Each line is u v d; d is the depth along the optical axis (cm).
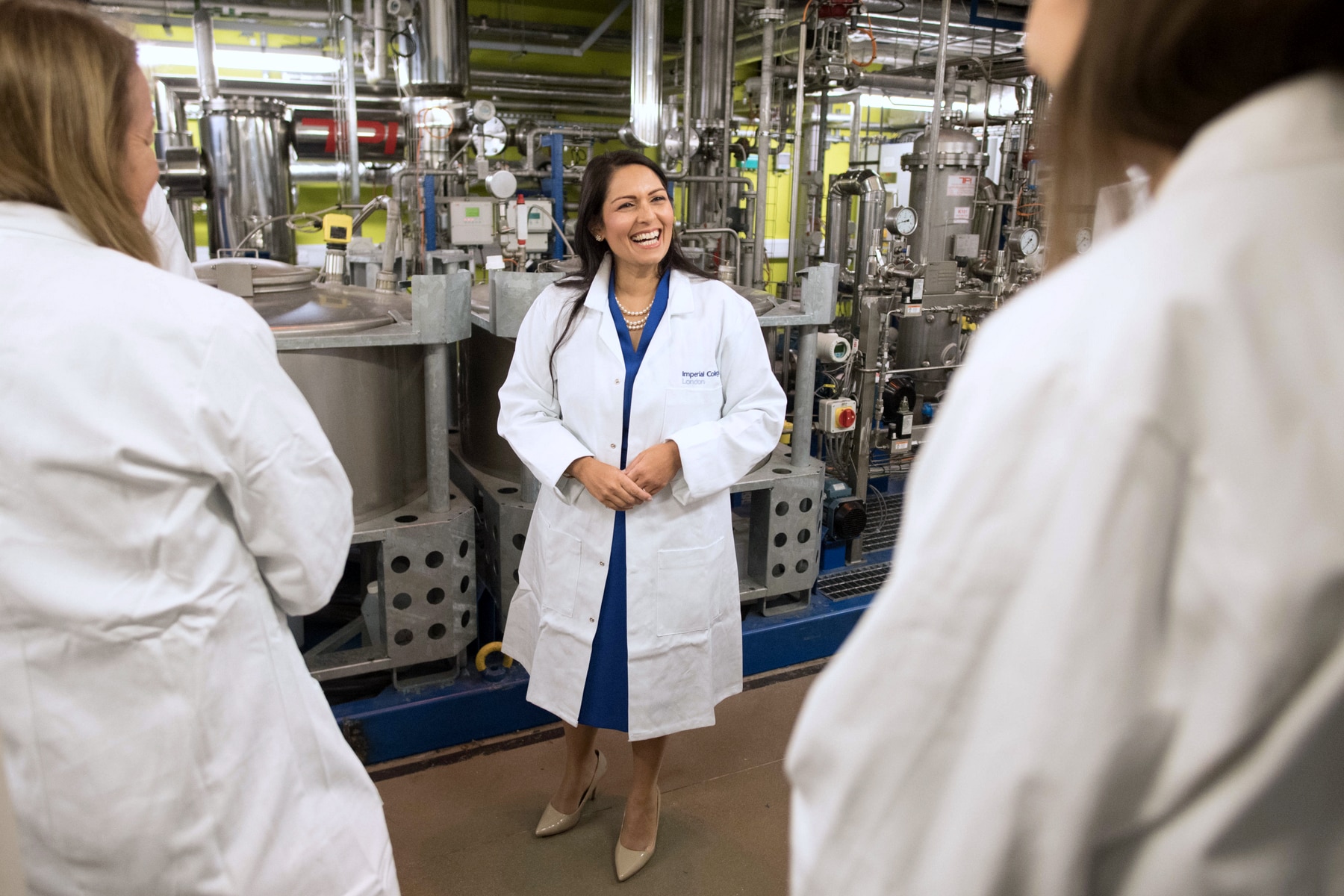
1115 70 40
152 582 80
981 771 39
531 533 181
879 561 302
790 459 262
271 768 92
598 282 167
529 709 226
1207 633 35
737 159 505
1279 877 37
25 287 75
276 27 500
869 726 42
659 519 163
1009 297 378
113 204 81
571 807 190
